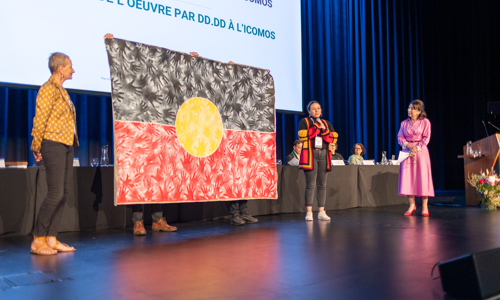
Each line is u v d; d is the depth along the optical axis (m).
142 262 2.42
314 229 3.63
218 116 3.92
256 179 4.17
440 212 4.91
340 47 7.66
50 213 2.69
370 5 8.08
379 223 3.98
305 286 1.90
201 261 2.43
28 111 4.56
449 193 7.36
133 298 1.76
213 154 3.85
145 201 3.37
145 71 3.45
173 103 3.60
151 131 3.44
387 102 8.18
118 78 3.30
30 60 3.89
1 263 2.42
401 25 8.39
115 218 3.84
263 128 4.29
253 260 2.44
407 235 3.26
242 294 1.80
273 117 4.39
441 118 8.77
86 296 1.79
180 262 2.41
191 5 4.98
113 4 4.37
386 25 8.20
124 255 2.62
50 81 2.70
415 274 2.08
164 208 4.11
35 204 3.47
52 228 2.78
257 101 4.27
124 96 3.32
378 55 8.09
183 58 3.71
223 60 5.29
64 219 3.57
